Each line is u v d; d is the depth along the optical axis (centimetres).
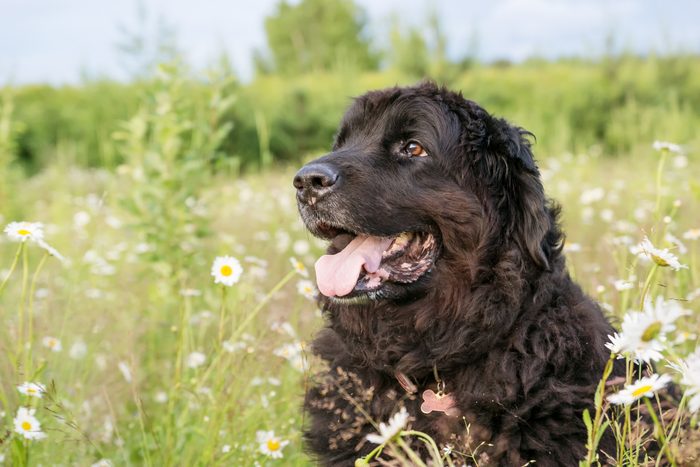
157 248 186
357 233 134
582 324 124
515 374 121
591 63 708
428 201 132
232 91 586
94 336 165
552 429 117
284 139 613
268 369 149
